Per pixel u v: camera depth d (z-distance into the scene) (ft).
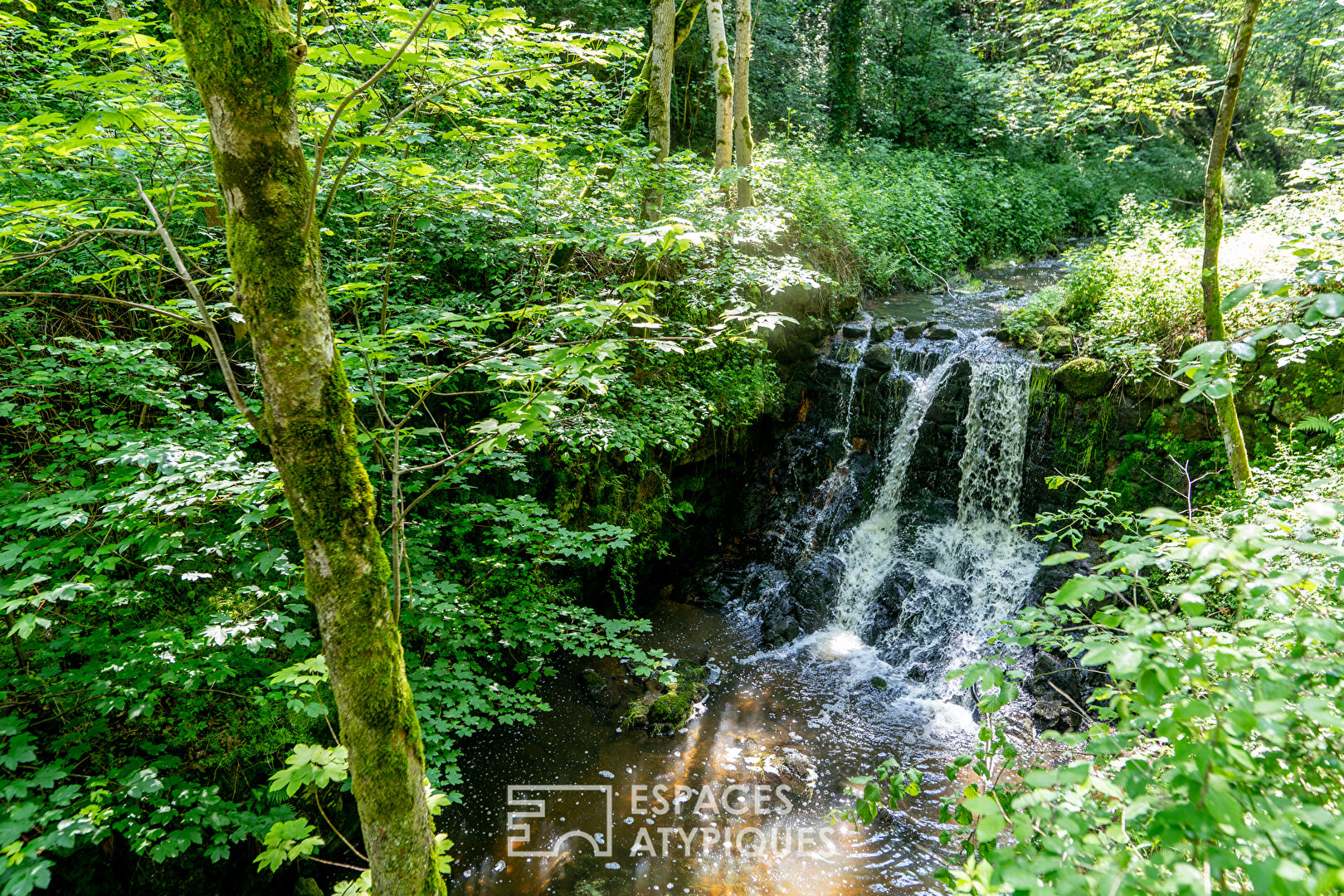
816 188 35.78
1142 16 20.53
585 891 14.97
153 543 12.02
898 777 7.09
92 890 11.85
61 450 14.67
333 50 9.36
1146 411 22.82
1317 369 19.47
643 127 28.02
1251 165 61.87
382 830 7.02
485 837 16.12
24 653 12.32
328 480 6.44
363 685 6.75
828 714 20.88
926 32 62.54
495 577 19.94
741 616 26.11
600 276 23.38
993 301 37.58
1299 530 6.35
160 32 20.68
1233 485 20.68
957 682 21.95
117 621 13.69
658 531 26.37
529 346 11.40
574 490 22.90
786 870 15.56
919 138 62.18
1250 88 55.88
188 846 11.93
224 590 15.19
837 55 55.72
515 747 18.78
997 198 49.16
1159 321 23.06
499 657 18.88
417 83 10.40
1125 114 22.36
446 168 20.38
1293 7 23.61
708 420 25.85
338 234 18.81
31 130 10.96
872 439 29.19
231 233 5.99
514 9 7.86
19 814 9.18
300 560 15.51
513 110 19.86
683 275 25.67
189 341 17.43
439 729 15.71
